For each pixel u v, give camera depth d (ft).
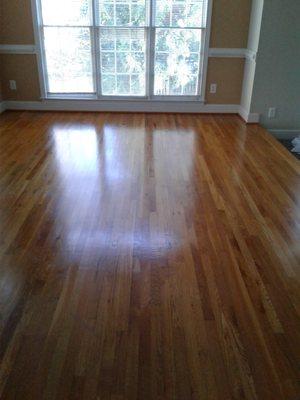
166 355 4.99
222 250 7.27
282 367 4.83
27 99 16.72
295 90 15.05
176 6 15.12
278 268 6.77
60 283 6.31
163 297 6.02
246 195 9.55
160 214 8.57
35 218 8.33
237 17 15.28
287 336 5.31
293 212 8.77
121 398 4.41
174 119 16.17
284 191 9.82
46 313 5.67
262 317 5.64
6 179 10.23
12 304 5.84
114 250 7.23
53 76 16.34
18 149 12.39
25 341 5.18
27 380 4.62
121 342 5.19
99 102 16.76
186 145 13.06
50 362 4.87
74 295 6.05
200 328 5.43
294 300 5.99
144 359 4.93
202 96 16.70
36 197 9.27
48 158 11.70
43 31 15.52
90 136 13.76
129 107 16.89
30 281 6.35
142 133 14.23
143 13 15.25
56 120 15.62
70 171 10.80
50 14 15.24
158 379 4.66
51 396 4.42
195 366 4.84
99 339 5.23
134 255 7.09
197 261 6.93
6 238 7.57
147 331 5.37
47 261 6.88
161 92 16.69
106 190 9.70
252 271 6.66
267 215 8.61
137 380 4.64
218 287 6.26
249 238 7.68
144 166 11.23
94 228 7.97
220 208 8.88
